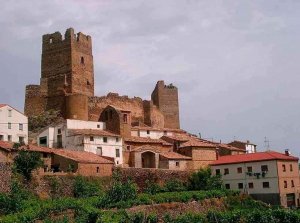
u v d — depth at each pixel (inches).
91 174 3336.6
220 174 4143.7
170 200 3221.0
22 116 4156.0
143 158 4266.7
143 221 2625.5
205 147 4552.2
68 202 2682.1
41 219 2472.9
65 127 4197.8
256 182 3961.6
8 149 3070.9
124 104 5457.7
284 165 3966.5
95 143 4035.4
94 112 5103.3
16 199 2578.7
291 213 2898.6
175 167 4242.1
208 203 3432.6
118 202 2938.0
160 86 5969.5
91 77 5344.5
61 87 5059.1
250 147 5654.5
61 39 5211.6
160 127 5718.5
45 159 3341.5
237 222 2933.1
